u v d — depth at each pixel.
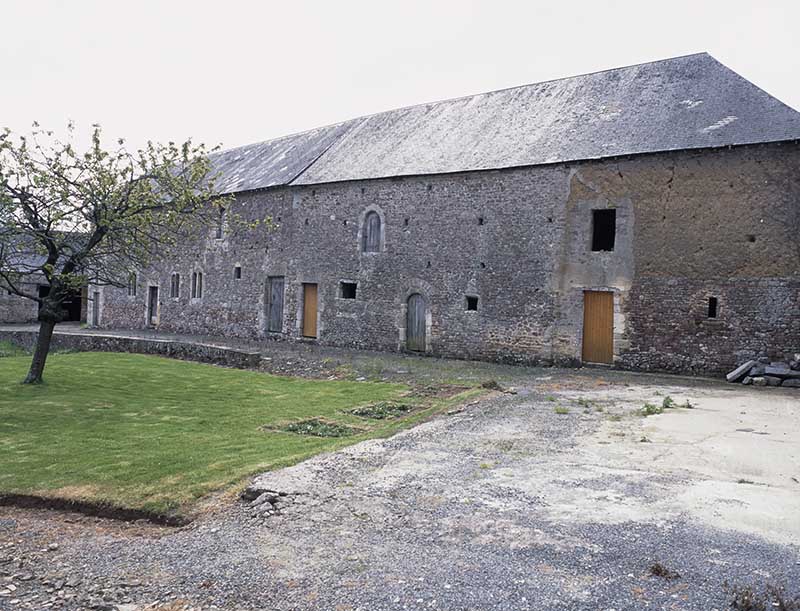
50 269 10.41
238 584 3.93
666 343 13.54
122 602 3.82
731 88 14.22
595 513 4.79
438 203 16.91
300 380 13.04
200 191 12.62
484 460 6.30
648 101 15.19
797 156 12.27
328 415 9.20
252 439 7.65
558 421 8.18
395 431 7.66
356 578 3.90
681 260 13.38
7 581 4.20
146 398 10.77
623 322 14.05
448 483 5.58
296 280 20.33
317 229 19.73
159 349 17.30
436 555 4.17
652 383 11.95
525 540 4.34
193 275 24.41
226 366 15.38
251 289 21.95
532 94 17.88
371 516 4.87
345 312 18.91
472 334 16.20
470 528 4.58
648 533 4.38
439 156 17.36
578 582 3.73
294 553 4.30
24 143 10.21
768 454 6.39
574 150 14.80
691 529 4.44
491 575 3.86
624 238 14.02
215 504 5.39
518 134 16.53
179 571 4.16
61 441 7.73
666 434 7.36
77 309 34.12
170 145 11.02
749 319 12.69
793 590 3.57
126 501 5.56
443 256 16.78
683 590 3.60
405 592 3.70
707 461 6.17
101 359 15.80
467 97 19.58
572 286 14.72
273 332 21.23
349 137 21.47
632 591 3.61
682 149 13.23
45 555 4.63
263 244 21.50
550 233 15.02
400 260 17.64
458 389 11.30
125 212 10.65
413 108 20.86
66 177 10.52
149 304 26.52
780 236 12.42
